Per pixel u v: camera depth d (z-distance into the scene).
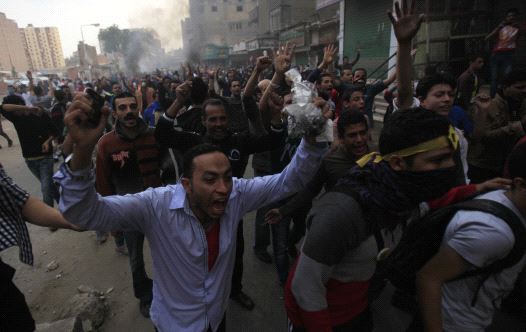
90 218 1.28
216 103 2.51
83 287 3.16
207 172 1.33
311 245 1.28
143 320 2.78
